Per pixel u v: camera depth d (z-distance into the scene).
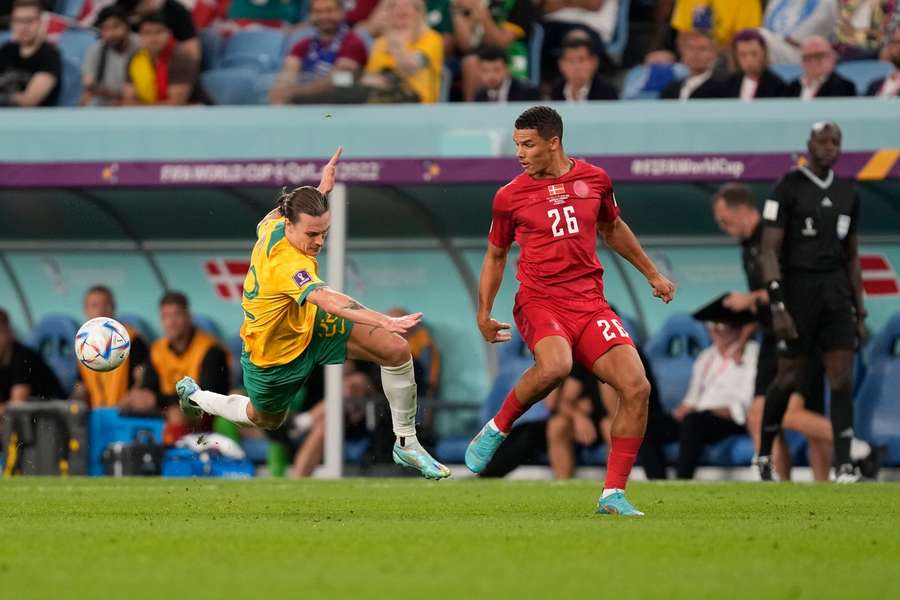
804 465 53.88
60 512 29.42
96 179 54.06
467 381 60.41
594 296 27.56
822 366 51.28
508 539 22.05
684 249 58.31
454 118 53.78
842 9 60.31
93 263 62.84
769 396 46.75
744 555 19.86
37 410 54.06
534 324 27.42
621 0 64.25
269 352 28.20
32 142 55.41
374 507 31.09
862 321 46.88
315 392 57.06
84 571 17.64
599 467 55.47
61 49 66.06
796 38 60.12
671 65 61.28
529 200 27.62
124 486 41.62
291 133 53.75
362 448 56.47
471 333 60.41
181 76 62.31
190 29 62.66
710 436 53.50
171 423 57.00
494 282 28.61
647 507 31.33
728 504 32.50
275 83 59.88
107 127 55.12
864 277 56.22
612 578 16.92
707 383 53.62
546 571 17.62
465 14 61.62
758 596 15.31
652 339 57.47
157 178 53.78
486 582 16.44
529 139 27.41
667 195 55.78
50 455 53.97
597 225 28.66
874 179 49.53
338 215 52.84
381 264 60.91
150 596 15.09
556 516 27.61
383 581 16.52
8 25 69.94
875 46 59.81
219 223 60.44
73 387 61.59
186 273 62.31
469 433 60.09
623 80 63.84
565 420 53.00
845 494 37.00
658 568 18.08
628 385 27.12
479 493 37.50
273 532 23.44
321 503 32.69
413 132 53.34
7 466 54.06
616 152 51.97
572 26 63.47
